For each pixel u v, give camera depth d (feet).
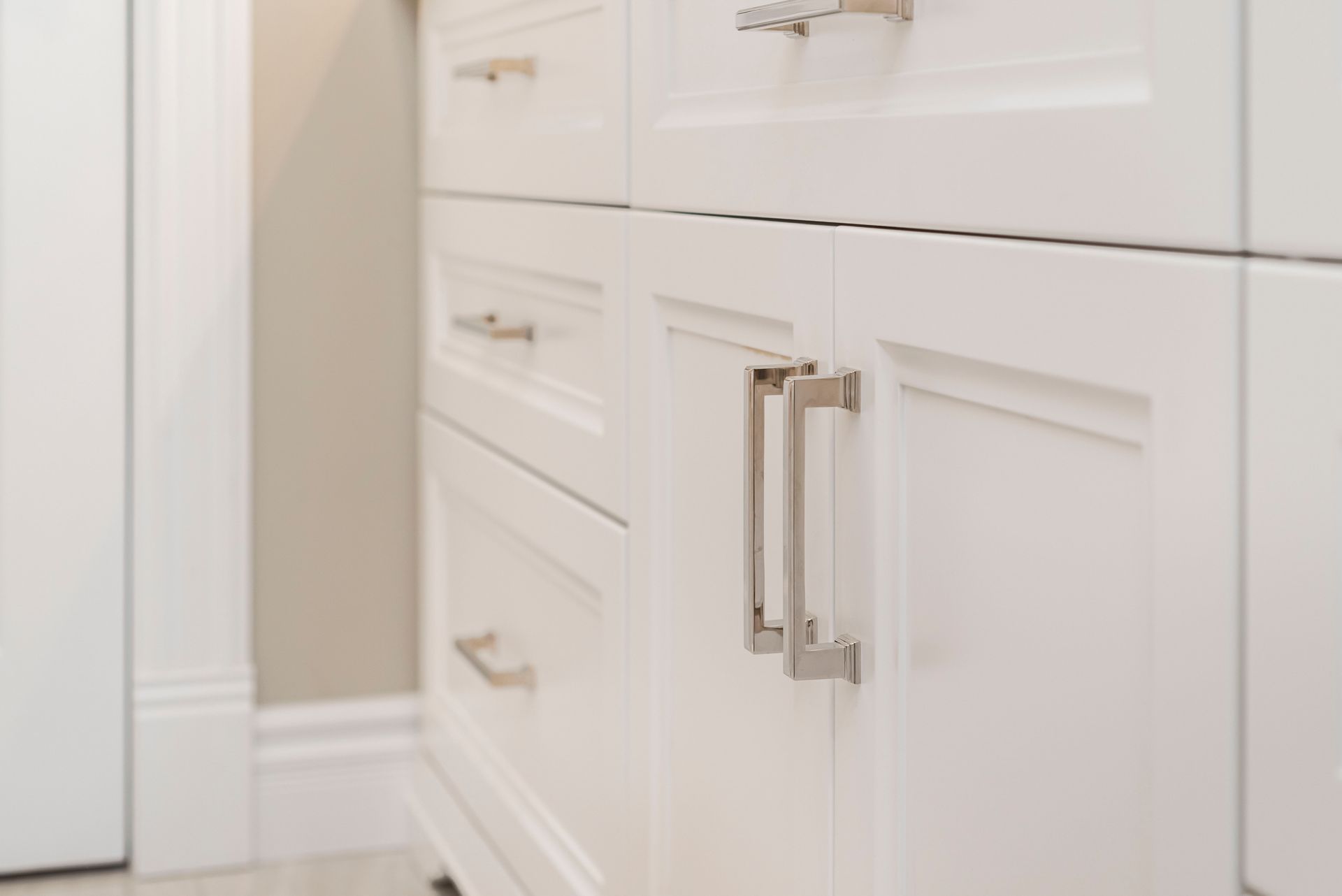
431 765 5.16
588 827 3.57
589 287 3.45
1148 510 1.67
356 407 5.25
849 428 2.27
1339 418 1.40
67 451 4.92
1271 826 1.51
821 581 2.37
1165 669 1.64
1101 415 1.75
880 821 2.24
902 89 2.16
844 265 2.25
